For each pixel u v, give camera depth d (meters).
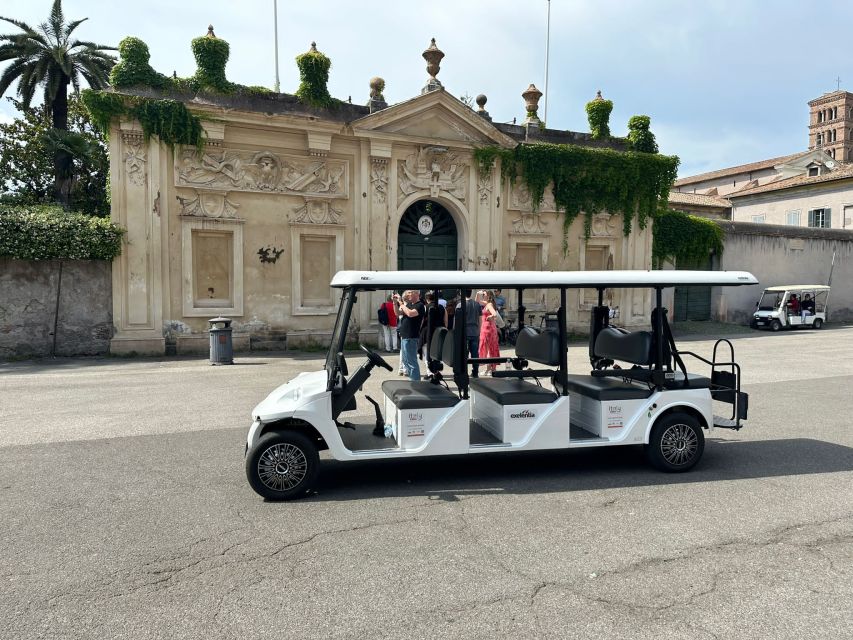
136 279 15.84
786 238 28.58
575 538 4.46
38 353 15.30
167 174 16.11
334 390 5.52
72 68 27.72
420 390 5.92
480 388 6.44
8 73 27.41
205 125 16.33
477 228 19.97
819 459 6.58
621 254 22.33
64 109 28.72
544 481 5.90
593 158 21.27
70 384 11.41
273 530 4.63
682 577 3.84
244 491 5.54
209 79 16.53
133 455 6.70
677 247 25.11
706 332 24.31
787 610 3.44
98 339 15.75
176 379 12.05
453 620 3.33
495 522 4.79
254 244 17.16
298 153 17.58
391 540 4.44
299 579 3.82
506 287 5.82
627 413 6.12
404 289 5.76
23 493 5.47
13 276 15.02
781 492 5.50
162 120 15.73
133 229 15.80
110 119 15.50
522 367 6.51
